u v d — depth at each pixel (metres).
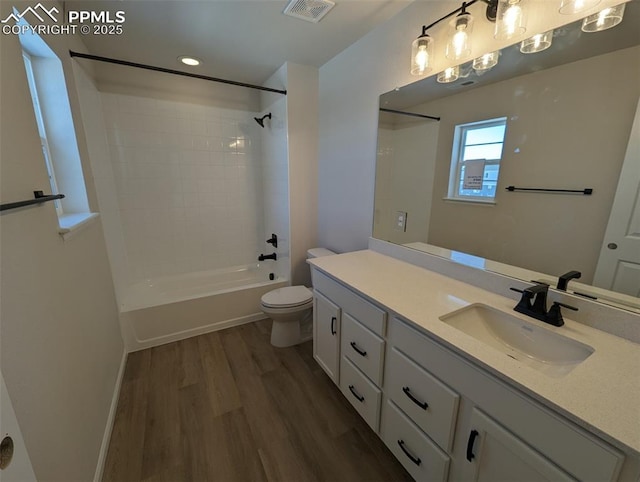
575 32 0.99
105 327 1.65
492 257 1.33
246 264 3.34
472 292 1.31
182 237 2.96
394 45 1.71
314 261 1.80
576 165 1.03
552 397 0.68
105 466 1.32
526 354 1.05
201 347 2.26
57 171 1.59
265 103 2.89
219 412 1.63
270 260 3.20
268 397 1.75
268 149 2.96
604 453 0.61
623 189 0.92
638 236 0.90
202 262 3.10
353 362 1.51
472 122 1.36
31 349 0.80
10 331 0.71
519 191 1.21
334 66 2.26
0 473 0.47
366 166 2.06
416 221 1.71
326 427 1.54
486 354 0.85
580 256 1.04
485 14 1.25
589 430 0.62
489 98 1.28
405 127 1.72
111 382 1.64
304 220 2.72
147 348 2.24
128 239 2.70
